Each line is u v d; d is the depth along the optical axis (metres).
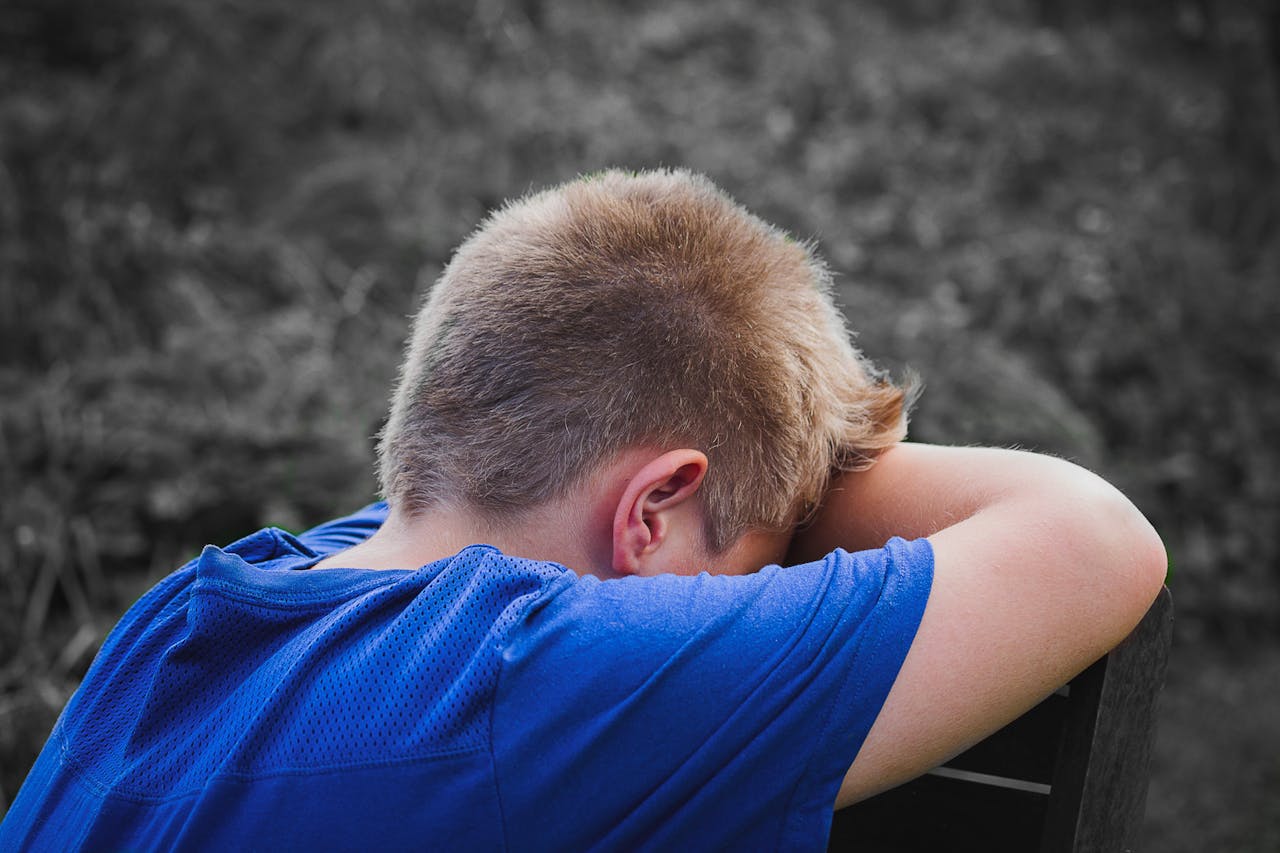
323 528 1.30
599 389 0.98
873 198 5.04
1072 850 1.03
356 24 5.16
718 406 0.99
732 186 4.73
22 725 2.54
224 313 3.87
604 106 5.07
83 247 3.88
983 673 0.91
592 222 1.01
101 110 4.41
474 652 0.88
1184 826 3.16
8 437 3.25
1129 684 1.02
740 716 0.87
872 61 5.77
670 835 0.87
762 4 6.12
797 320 1.05
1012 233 5.05
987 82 5.84
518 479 0.99
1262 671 4.06
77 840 0.92
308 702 0.89
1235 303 5.05
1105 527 0.97
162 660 0.94
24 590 3.02
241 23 4.98
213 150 4.49
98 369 3.52
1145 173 5.75
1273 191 5.89
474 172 4.61
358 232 4.28
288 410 3.46
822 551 1.16
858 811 1.17
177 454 3.24
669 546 1.01
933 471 1.11
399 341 3.86
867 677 0.89
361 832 0.85
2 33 4.74
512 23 5.64
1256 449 4.63
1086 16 6.79
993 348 4.25
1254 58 6.55
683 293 0.99
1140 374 4.76
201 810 0.87
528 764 0.86
